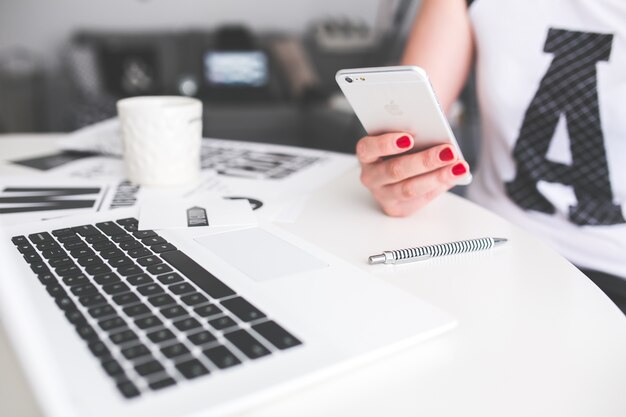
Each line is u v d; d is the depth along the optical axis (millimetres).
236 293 465
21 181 810
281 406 358
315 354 384
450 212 708
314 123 3295
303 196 760
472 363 402
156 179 783
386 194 679
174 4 4039
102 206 702
